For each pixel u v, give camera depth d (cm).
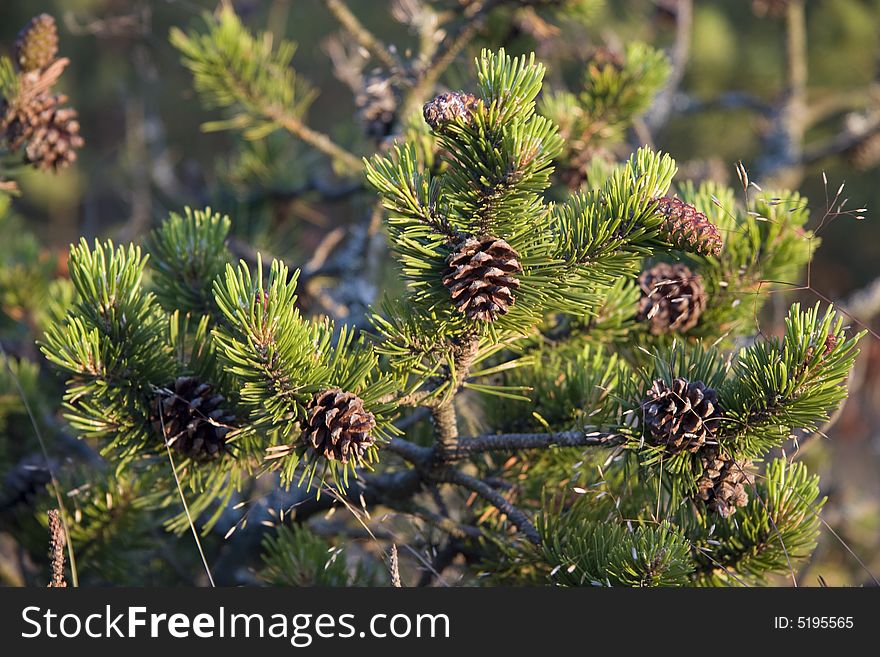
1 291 187
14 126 164
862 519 239
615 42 229
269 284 144
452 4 195
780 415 146
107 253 148
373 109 183
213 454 150
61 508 155
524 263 144
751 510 153
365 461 148
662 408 147
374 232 181
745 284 162
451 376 149
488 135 141
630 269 147
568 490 161
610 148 188
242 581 173
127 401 148
